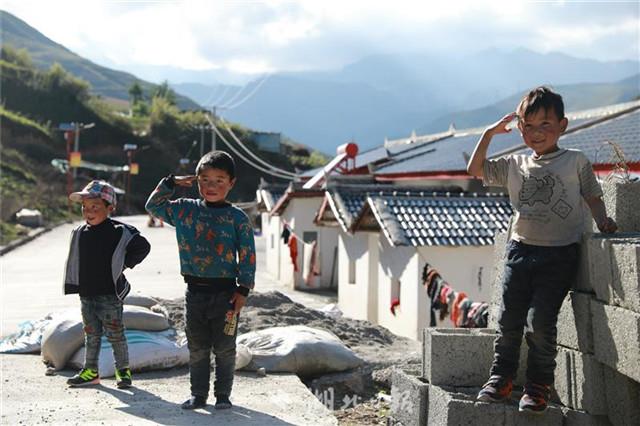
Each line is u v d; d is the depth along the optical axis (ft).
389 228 50.37
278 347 24.97
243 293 17.60
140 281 73.00
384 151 116.78
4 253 100.73
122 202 230.68
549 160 14.93
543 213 14.74
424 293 48.91
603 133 63.46
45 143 258.78
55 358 22.57
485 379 16.14
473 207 53.57
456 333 16.47
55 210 174.09
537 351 14.57
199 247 17.80
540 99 14.71
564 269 14.58
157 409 18.47
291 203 82.94
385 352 30.07
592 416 14.46
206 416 17.95
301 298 73.97
